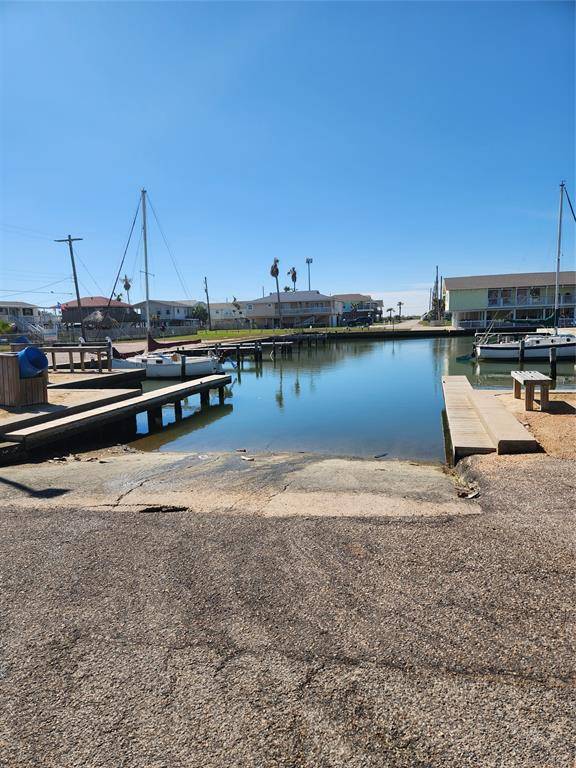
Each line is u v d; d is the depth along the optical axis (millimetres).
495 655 2701
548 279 64000
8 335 49062
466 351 42219
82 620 3158
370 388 20906
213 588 3498
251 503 5348
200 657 2764
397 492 5660
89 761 2131
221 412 16094
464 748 2127
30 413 10016
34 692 2541
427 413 14648
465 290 64625
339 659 2707
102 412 10820
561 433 7547
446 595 3301
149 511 5188
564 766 2029
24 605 3355
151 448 11109
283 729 2258
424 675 2562
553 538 4078
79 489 6125
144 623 3104
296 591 3416
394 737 2195
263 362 35906
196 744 2195
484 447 7121
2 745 2225
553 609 3102
